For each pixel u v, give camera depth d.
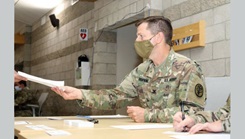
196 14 3.32
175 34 3.51
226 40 2.93
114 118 2.15
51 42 7.77
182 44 3.38
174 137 1.10
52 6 7.48
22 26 9.55
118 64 5.50
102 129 1.38
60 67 7.16
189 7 3.42
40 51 8.58
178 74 1.93
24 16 8.50
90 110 5.52
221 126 1.28
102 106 2.06
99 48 5.37
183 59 1.98
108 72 5.41
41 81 1.84
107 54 5.42
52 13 7.74
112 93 2.12
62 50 7.07
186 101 1.79
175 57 2.02
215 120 1.45
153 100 2.04
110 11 5.00
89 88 5.64
